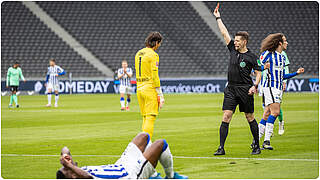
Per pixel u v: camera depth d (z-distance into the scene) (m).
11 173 13.54
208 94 64.69
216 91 69.62
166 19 83.94
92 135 22.25
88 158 15.97
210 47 81.62
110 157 16.16
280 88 18.03
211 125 26.47
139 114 34.09
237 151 17.36
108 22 81.38
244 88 16.58
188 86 68.88
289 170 13.69
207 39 82.62
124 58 78.94
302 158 15.80
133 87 68.75
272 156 16.22
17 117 31.66
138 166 10.54
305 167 14.16
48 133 23.03
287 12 87.50
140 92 16.11
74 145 19.02
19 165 14.78
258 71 16.89
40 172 13.69
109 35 80.31
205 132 23.22
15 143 19.64
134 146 10.82
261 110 36.75
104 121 28.95
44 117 31.62
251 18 87.19
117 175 10.29
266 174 13.11
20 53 75.19
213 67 80.12
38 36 77.06
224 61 80.81
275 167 14.16
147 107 16.03
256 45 85.06
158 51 79.69
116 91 67.19
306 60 83.69
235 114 33.84
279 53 18.00
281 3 88.06
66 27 79.62
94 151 17.45
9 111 36.78
